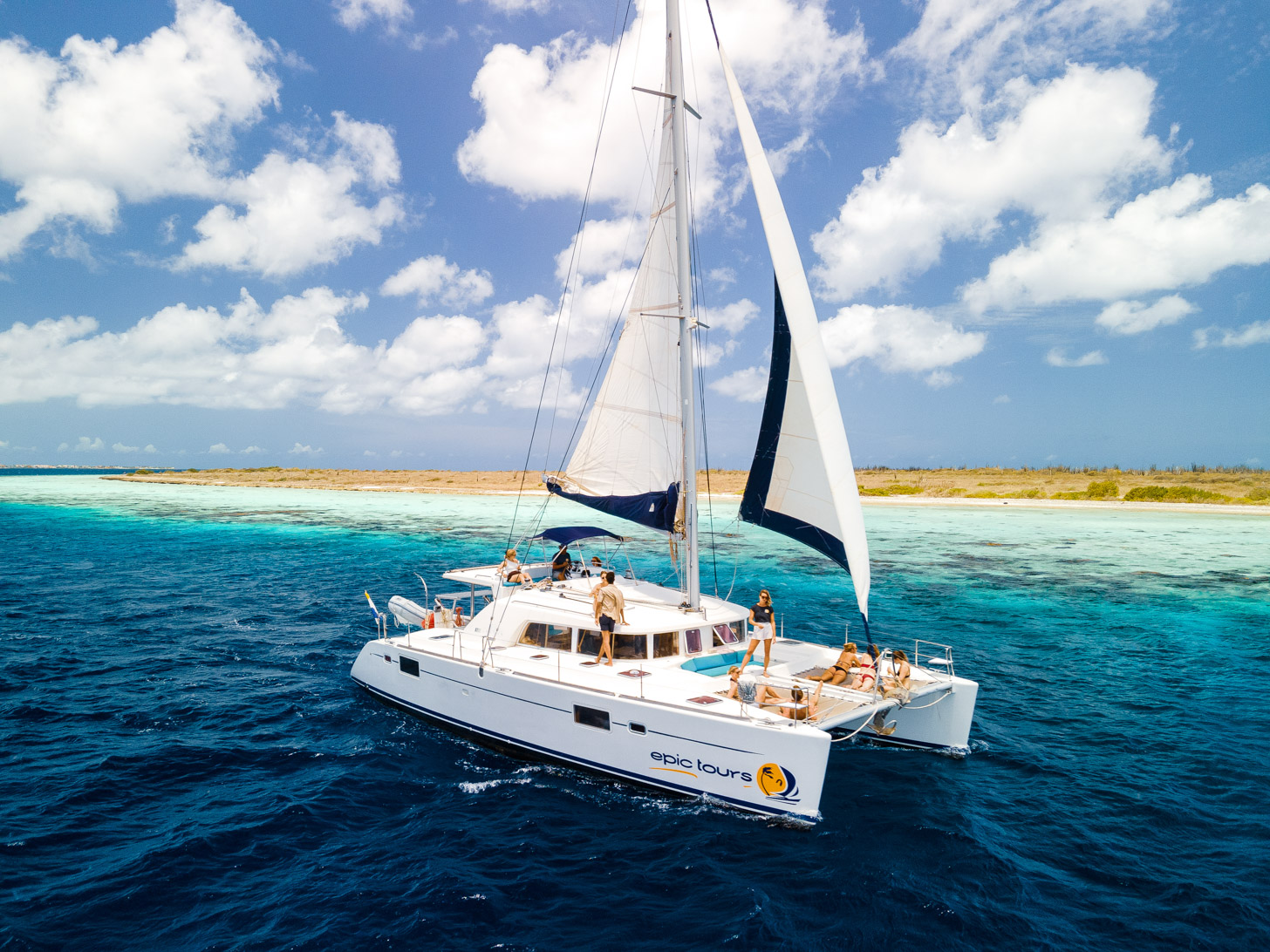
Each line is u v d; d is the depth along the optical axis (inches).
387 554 1374.3
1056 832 343.3
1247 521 1947.6
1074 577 1119.6
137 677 562.3
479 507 2544.3
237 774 395.2
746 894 288.7
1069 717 506.6
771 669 438.9
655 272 447.5
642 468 460.8
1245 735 471.8
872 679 412.8
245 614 812.0
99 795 362.3
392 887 289.6
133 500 2797.7
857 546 394.6
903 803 371.9
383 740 447.8
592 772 390.0
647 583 531.8
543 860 313.7
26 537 1562.5
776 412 432.5
